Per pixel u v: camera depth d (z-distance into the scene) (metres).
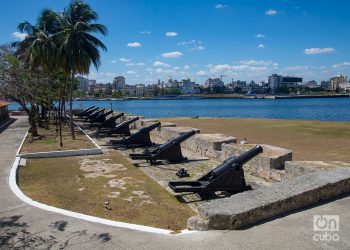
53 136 22.20
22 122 34.47
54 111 32.91
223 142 14.09
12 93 22.56
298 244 5.04
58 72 28.38
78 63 22.53
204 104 136.88
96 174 11.92
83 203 8.61
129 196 9.26
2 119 35.78
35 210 7.77
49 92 25.16
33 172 12.31
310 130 24.48
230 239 5.27
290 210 6.15
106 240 5.94
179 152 13.63
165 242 5.55
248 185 9.27
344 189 6.88
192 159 14.12
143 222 7.29
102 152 16.23
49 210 7.73
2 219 7.31
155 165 13.23
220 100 189.25
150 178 11.28
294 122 31.64
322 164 9.37
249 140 20.67
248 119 37.66
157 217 7.61
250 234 5.38
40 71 26.34
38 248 5.85
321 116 59.00
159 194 9.43
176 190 8.74
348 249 4.88
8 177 11.16
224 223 5.60
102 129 25.11
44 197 9.12
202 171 12.14
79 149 16.16
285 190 6.37
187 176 11.45
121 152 16.31
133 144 17.42
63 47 22.47
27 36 29.02
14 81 22.42
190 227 5.93
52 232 6.48
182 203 8.65
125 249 5.52
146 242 5.68
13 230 6.69
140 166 13.12
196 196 9.19
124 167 12.99
